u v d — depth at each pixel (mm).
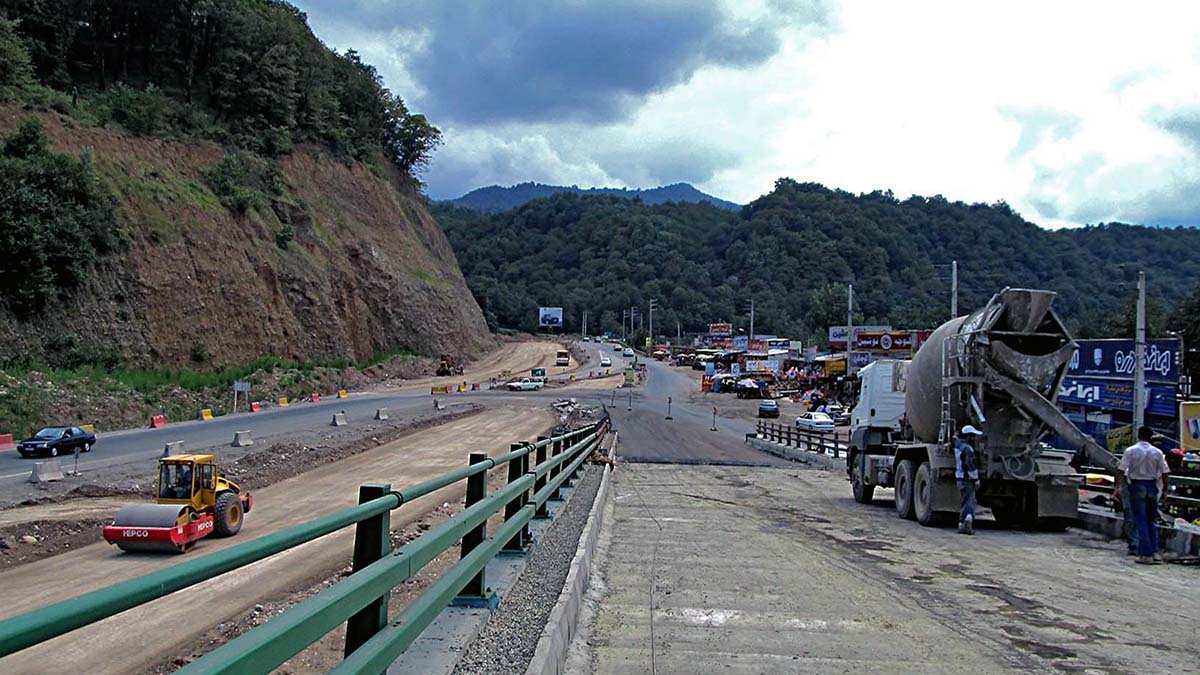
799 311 158000
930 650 7242
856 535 15102
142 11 83062
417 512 18141
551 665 5625
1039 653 7195
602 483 19656
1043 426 16297
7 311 46156
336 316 82812
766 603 9008
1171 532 13180
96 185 55031
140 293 56156
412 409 60844
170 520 14766
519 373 107938
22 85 60938
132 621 9883
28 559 14352
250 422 47656
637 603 8922
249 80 90000
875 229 163500
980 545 14039
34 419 38781
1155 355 31000
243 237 71750
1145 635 7875
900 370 20562
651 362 144125
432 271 112000
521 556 9086
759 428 54031
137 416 45312
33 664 8398
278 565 13031
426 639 5621
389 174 117625
